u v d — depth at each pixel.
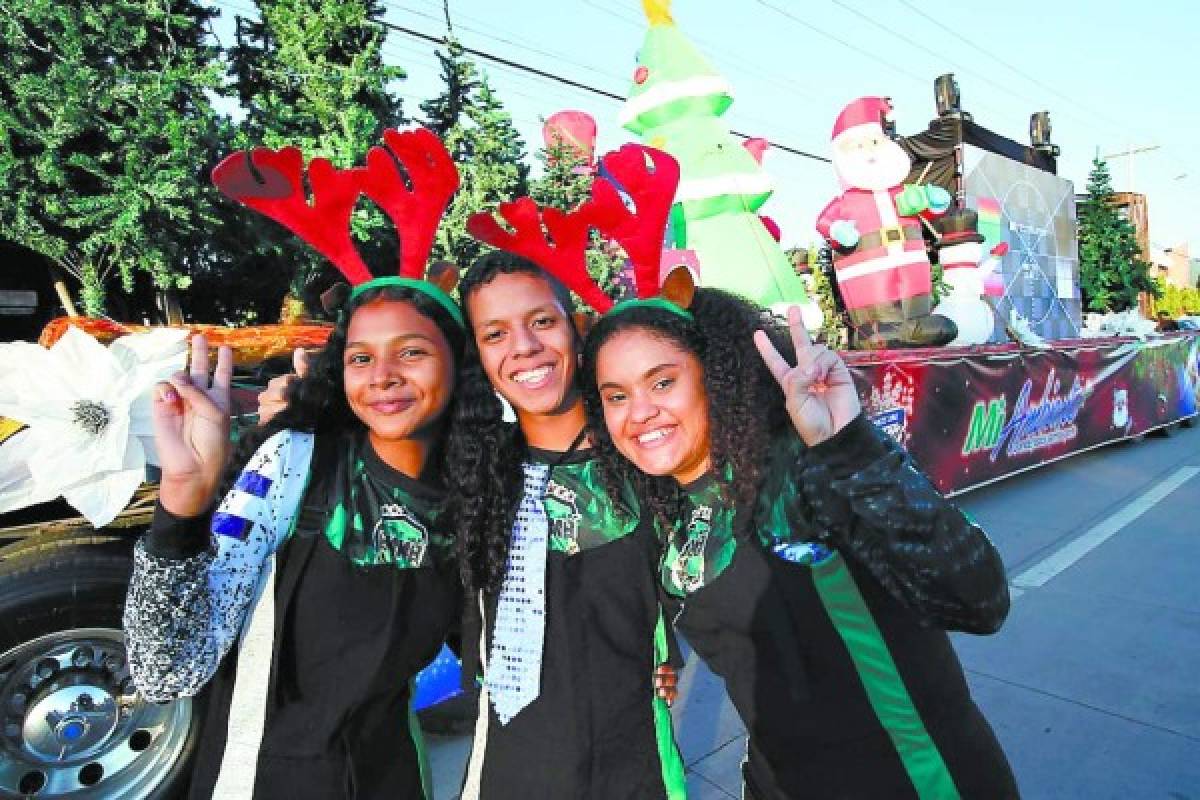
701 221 7.39
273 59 5.47
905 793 1.44
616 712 1.64
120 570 2.45
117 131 4.12
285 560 1.58
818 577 1.46
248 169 1.62
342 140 5.02
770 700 1.50
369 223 4.92
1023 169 14.06
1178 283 51.34
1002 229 13.48
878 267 8.62
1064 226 15.12
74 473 1.99
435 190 1.74
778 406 1.57
